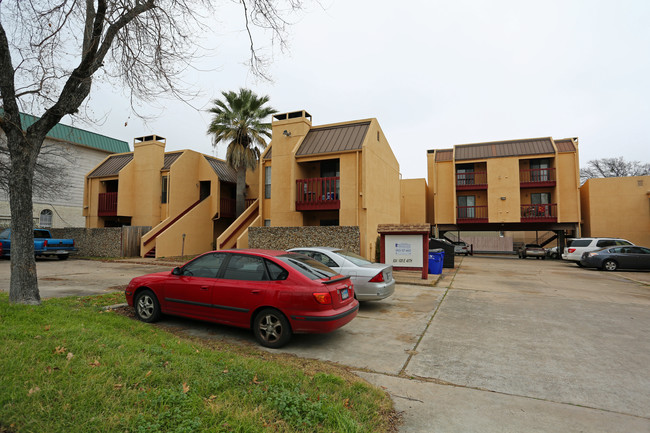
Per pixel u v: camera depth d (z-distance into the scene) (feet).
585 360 16.01
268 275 17.56
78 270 46.60
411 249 39.83
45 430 8.05
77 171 95.04
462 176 97.76
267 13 20.93
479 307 26.86
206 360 13.34
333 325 16.28
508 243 119.65
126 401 9.45
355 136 53.26
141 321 20.38
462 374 14.32
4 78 19.24
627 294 33.96
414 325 21.67
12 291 19.69
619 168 138.62
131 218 75.10
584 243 63.05
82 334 14.52
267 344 16.93
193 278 19.20
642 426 10.51
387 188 62.80
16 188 19.77
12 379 9.95
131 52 20.98
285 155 57.06
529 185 88.43
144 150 74.54
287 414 9.53
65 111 20.44
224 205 77.82
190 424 8.61
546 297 31.53
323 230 47.67
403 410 11.17
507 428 10.25
